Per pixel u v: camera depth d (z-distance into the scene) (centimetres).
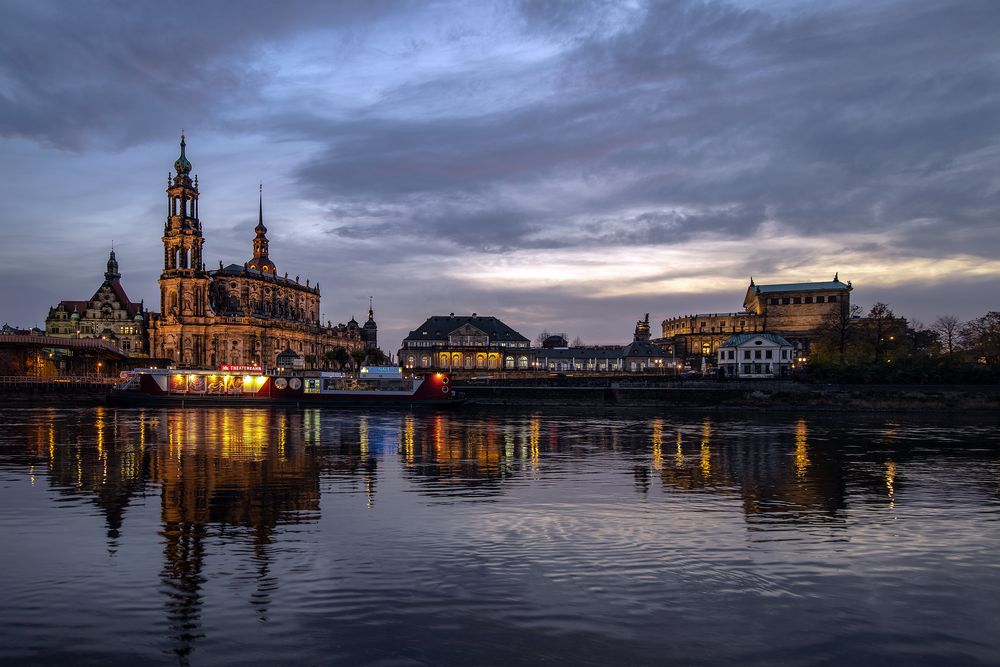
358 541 2791
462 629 1922
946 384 13325
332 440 6738
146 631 1895
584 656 1764
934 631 1961
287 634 1878
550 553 2648
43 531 2931
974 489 4188
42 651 1777
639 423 9700
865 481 4466
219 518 3195
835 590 2280
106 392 14188
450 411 12625
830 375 14425
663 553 2662
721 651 1809
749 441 7056
